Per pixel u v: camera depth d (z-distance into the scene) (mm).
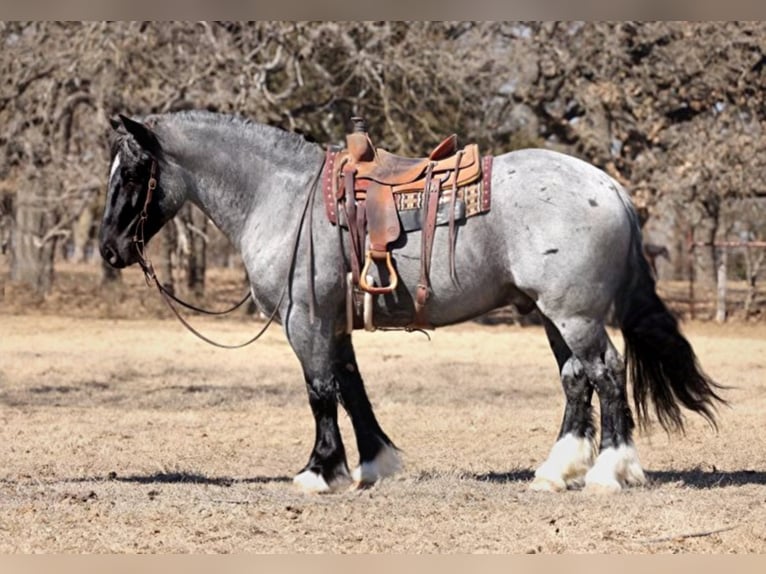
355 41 31906
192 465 11617
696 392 9281
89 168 31516
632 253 9367
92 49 30328
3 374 19797
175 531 8117
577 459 9531
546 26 33344
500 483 9977
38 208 33094
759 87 34062
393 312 9516
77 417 15164
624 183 34000
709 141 33875
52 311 34000
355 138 9609
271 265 9641
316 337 9539
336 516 8578
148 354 23547
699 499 9031
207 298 38469
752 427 13805
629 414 9289
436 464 11492
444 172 9352
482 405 16344
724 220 44125
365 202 9375
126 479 10625
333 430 9625
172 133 9938
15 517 8477
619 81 33844
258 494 9461
